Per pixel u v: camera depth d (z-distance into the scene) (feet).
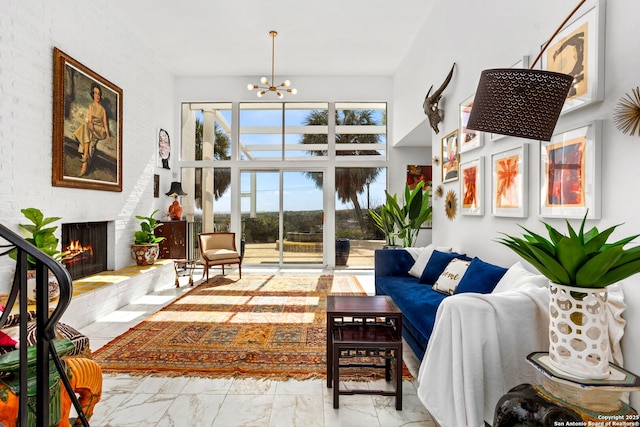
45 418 3.17
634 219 5.00
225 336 9.89
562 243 3.79
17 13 9.60
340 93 21.90
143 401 6.55
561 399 3.96
